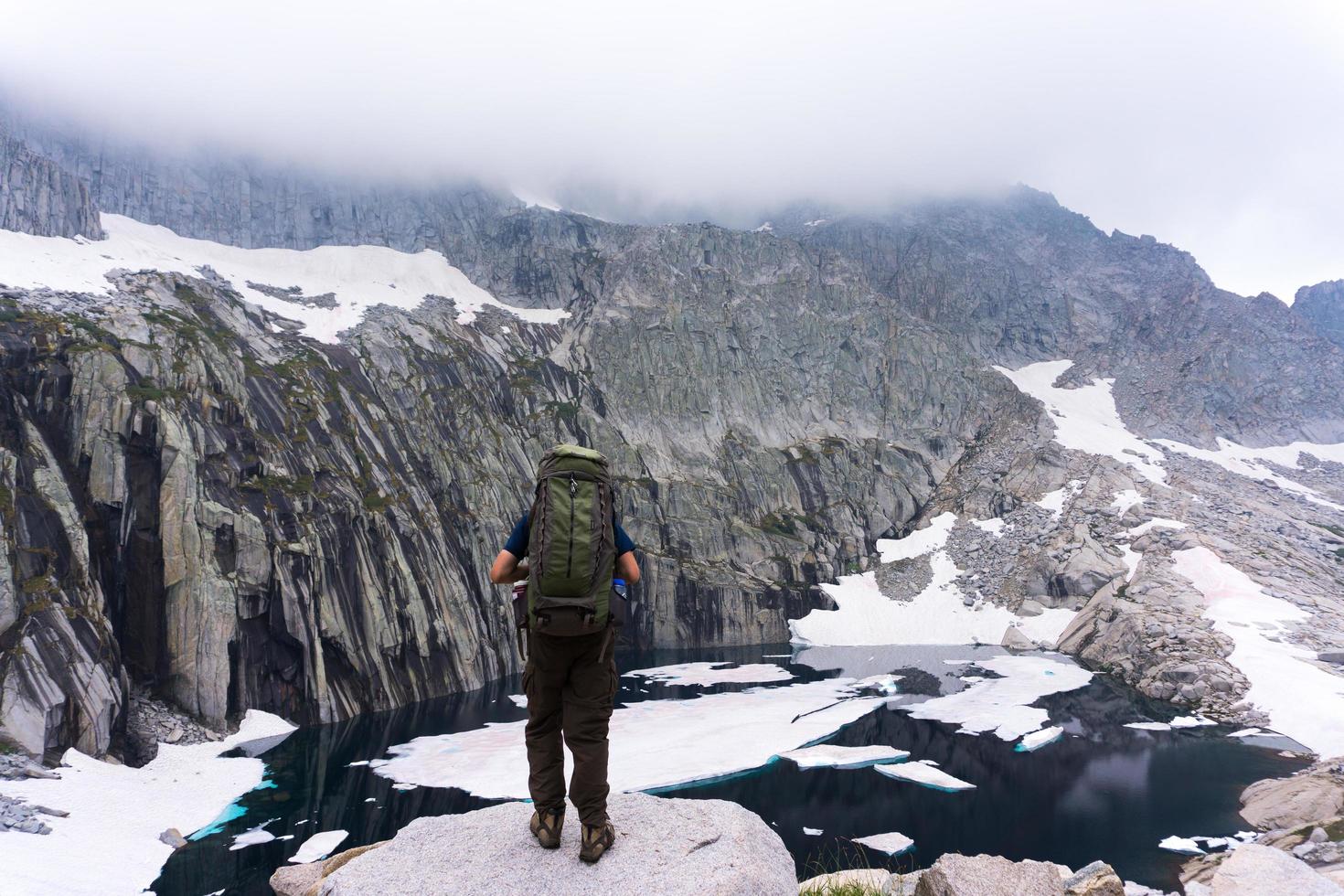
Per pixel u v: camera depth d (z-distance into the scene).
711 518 116.62
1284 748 55.34
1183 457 132.25
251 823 40.66
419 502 84.75
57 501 55.50
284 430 77.12
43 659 47.25
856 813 42.81
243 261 131.50
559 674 5.96
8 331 62.00
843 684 76.94
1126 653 82.06
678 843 6.18
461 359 111.62
